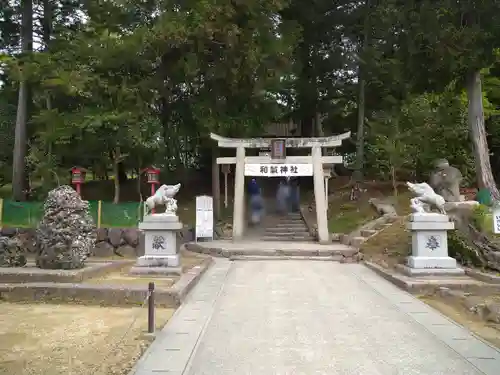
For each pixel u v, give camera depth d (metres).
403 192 23.11
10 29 22.97
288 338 6.87
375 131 22.11
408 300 9.41
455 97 20.89
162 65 20.20
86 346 6.37
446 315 8.36
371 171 25.95
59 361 5.78
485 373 5.47
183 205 25.19
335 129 29.44
